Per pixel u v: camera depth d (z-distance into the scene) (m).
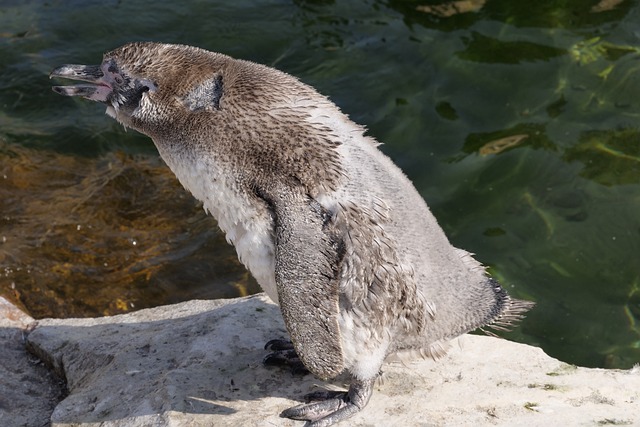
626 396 6.84
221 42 13.88
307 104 6.64
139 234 11.07
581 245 10.77
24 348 8.32
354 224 6.22
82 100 13.23
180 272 10.58
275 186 6.31
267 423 6.53
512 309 6.92
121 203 11.52
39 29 14.20
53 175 11.95
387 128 12.37
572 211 11.12
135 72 6.97
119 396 7.05
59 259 10.61
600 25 13.50
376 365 6.52
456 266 6.70
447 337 6.79
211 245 10.96
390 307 6.37
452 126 12.31
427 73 13.12
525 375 7.10
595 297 10.29
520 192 11.41
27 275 10.35
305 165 6.30
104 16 14.38
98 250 10.79
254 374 7.10
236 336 7.56
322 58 13.51
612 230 10.88
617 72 12.73
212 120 6.57
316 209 6.22
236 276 10.57
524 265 10.60
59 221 11.16
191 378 7.03
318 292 6.11
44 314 9.94
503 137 12.07
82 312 10.00
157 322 8.21
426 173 11.73
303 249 6.13
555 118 12.22
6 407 7.53
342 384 7.04
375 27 13.93
